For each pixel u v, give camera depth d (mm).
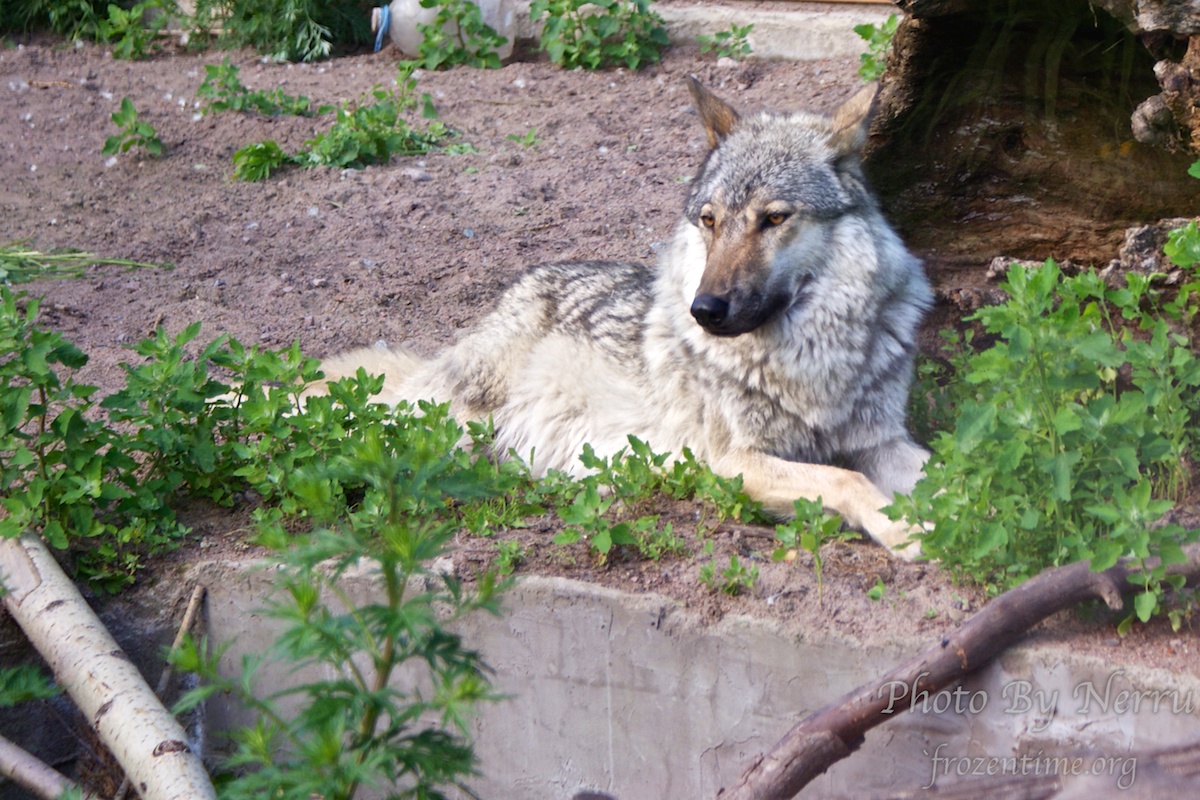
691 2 13039
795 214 5211
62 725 4914
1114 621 4043
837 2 12781
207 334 7512
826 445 5574
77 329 7543
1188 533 3852
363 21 13773
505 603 4609
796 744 3824
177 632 4863
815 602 4383
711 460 5574
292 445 5309
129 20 13375
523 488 5488
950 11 6227
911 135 6789
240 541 5070
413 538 2637
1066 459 3971
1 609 4750
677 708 4512
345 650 2740
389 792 4219
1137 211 6480
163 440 4977
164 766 3982
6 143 10570
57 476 4910
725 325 5086
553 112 11070
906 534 4723
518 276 6758
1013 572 4219
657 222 8742
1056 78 6461
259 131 10672
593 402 6070
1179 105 5078
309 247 8750
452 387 6613
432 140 10453
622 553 4797
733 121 5711
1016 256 6785
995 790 3891
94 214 9320
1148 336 5625
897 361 5504
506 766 4859
